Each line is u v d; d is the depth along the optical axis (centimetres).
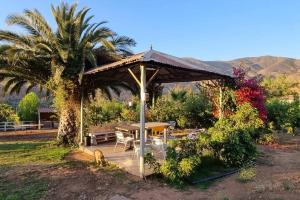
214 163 941
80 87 1398
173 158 812
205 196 686
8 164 1001
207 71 1045
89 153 1177
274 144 1362
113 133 1434
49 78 1429
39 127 2609
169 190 729
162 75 1386
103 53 1391
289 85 3812
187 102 2012
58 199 679
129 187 748
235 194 693
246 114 1318
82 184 775
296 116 1834
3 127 2391
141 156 816
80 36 1366
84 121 1411
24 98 2916
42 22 1280
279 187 724
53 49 1309
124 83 1639
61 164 991
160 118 1897
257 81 1436
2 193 712
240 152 947
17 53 1175
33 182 795
